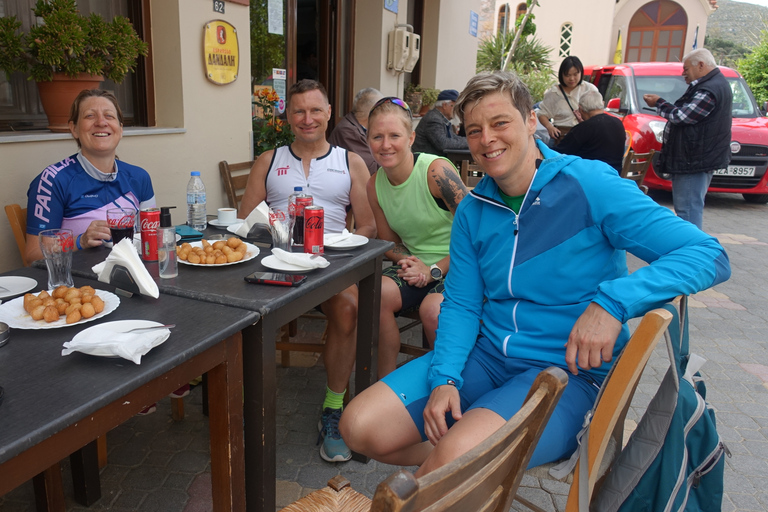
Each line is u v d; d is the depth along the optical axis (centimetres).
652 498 134
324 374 306
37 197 224
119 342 116
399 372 171
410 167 252
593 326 142
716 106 489
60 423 96
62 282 161
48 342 126
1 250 251
